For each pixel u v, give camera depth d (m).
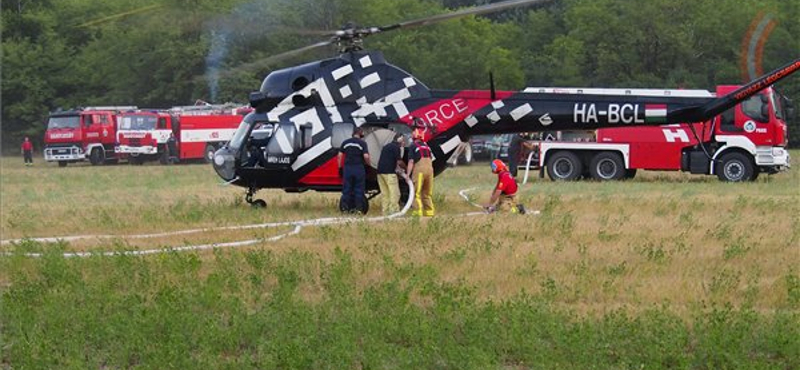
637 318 13.58
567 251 20.34
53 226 27.72
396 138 29.42
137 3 106.25
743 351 12.30
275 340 12.71
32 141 111.00
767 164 46.62
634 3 103.25
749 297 15.52
